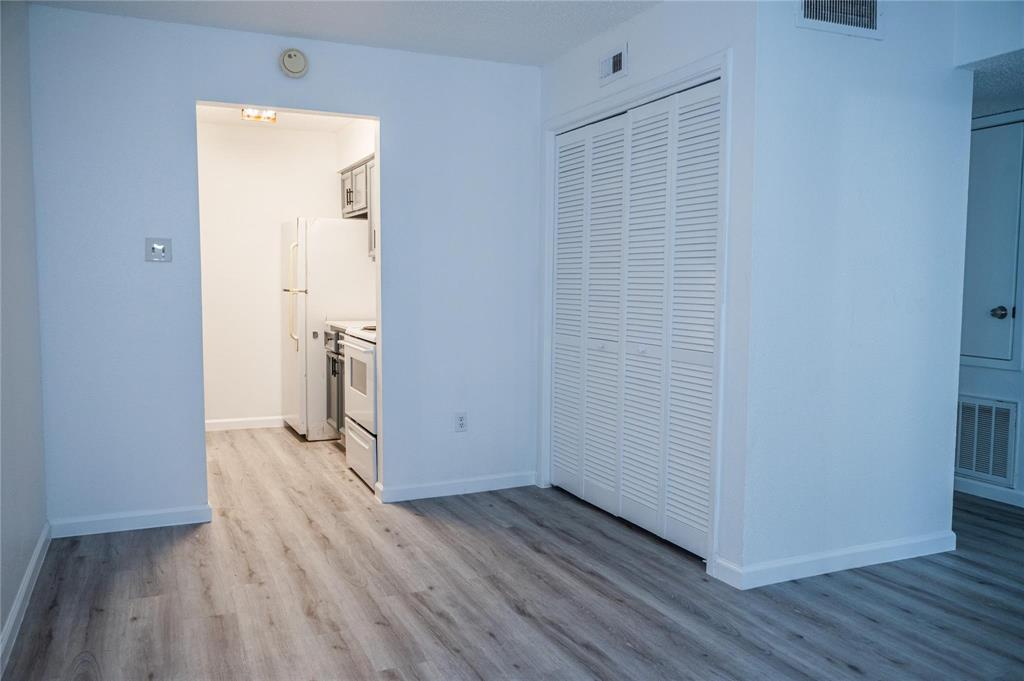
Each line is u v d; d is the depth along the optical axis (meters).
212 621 2.49
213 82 3.41
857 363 2.91
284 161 5.71
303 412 5.23
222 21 3.30
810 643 2.35
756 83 2.61
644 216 3.28
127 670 2.17
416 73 3.79
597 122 3.63
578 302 3.83
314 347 5.22
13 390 2.48
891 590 2.76
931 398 3.11
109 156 3.26
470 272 3.98
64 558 3.02
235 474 4.36
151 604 2.61
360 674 2.16
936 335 3.09
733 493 2.77
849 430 2.92
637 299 3.34
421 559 3.06
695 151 2.94
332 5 3.10
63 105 3.17
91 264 3.25
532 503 3.85
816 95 2.73
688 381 3.02
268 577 2.86
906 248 2.98
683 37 2.95
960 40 3.02
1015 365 3.86
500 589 2.76
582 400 3.82
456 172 3.91
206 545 3.20
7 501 2.32
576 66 3.71
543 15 3.23
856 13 2.79
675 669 2.20
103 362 3.30
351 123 5.41
